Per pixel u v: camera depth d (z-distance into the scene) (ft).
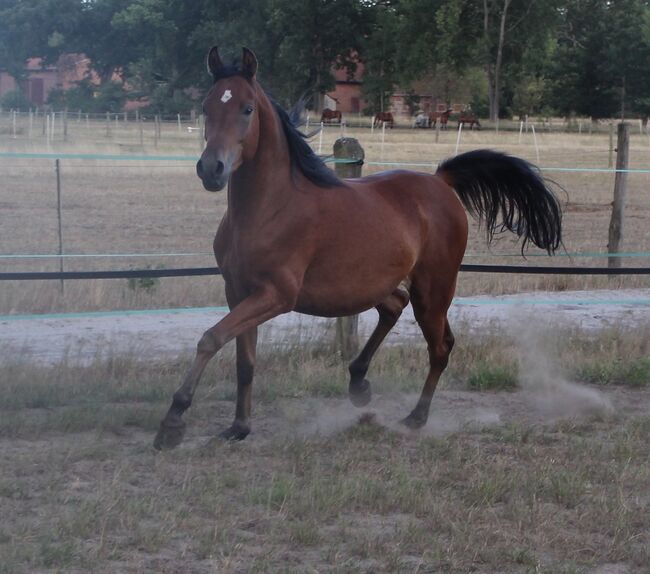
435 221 23.38
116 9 246.88
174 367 27.09
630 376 28.35
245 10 206.39
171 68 225.97
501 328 33.01
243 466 19.62
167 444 20.22
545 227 25.32
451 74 225.35
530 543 16.07
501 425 23.38
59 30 252.62
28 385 24.26
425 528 16.58
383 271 21.67
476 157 25.13
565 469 19.76
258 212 19.89
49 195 71.61
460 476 19.31
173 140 121.90
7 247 47.65
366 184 22.53
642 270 33.04
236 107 18.99
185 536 15.76
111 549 15.01
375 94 215.51
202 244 51.60
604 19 217.56
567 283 43.29
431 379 23.72
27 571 14.26
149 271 28.07
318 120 180.24
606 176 100.42
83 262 44.52
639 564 15.48
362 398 24.20
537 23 204.03
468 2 205.05
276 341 29.53
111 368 26.37
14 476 18.48
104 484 17.97
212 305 36.11
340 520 16.74
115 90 231.50
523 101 225.76
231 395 24.95
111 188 78.38
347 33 203.41
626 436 22.68
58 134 129.08
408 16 204.23
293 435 21.93
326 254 20.77
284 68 204.13
